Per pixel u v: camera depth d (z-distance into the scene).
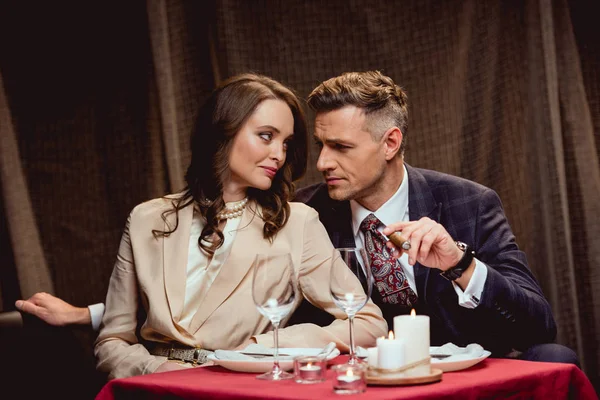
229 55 3.12
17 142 2.85
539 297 2.08
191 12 3.09
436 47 3.25
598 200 3.37
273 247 2.14
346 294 1.53
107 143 3.00
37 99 2.91
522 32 3.28
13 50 2.88
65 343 2.37
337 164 2.30
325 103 2.29
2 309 2.75
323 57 3.22
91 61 3.00
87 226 2.95
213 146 2.18
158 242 2.16
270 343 1.85
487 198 2.37
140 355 2.00
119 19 3.04
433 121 3.25
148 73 3.04
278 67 3.19
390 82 2.37
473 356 1.55
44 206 2.89
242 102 2.16
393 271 2.33
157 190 3.04
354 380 1.27
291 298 1.54
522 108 3.27
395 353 1.37
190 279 2.13
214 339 2.02
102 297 2.96
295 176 2.33
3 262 2.79
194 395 1.38
